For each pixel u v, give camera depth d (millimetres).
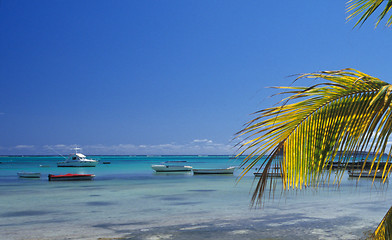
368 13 3035
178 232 14500
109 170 83062
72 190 33375
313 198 24625
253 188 34031
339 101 2943
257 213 18812
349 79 2842
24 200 25719
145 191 31984
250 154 2998
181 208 21094
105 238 13586
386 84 2738
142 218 17734
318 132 3004
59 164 96625
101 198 26688
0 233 14547
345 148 2867
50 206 22516
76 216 18594
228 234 14117
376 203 22109
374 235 3514
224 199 25406
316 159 3006
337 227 15234
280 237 13594
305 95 2885
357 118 2818
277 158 3076
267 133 2988
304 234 14023
